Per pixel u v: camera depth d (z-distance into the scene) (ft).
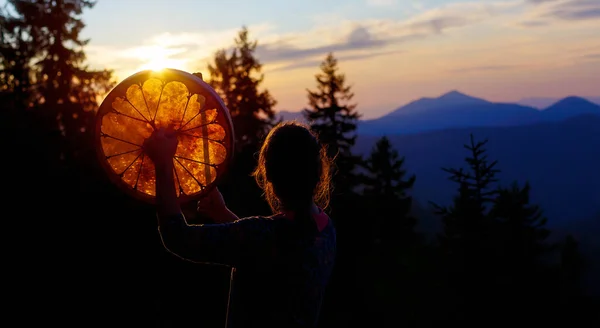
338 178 111.86
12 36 97.91
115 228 71.05
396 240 131.23
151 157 6.20
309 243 6.30
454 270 76.54
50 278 66.85
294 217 6.34
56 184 70.59
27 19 97.14
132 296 69.56
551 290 73.51
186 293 71.87
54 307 65.16
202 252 5.99
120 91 7.25
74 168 74.02
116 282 69.36
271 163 6.32
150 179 7.29
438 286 78.23
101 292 68.18
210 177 7.41
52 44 97.86
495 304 73.67
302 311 6.26
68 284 67.31
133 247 71.36
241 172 85.97
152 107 7.32
